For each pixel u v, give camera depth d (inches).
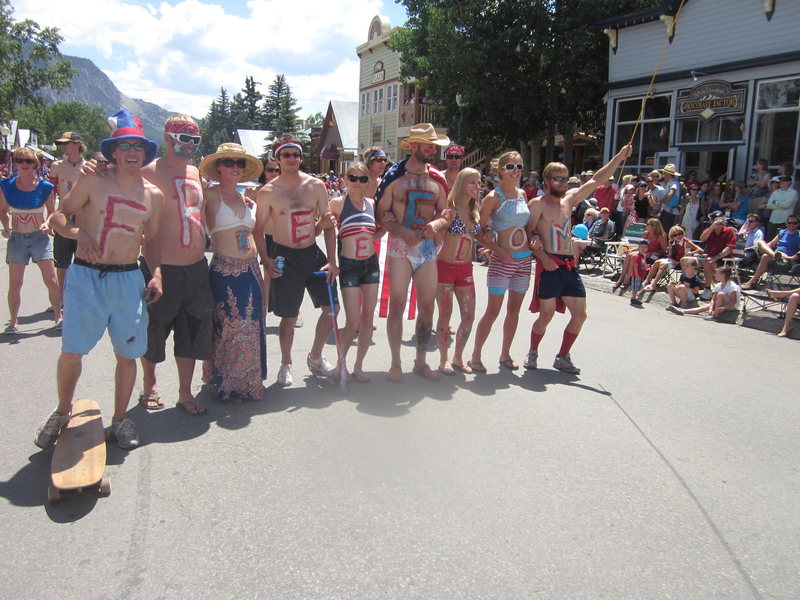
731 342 284.0
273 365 224.1
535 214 214.8
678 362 246.1
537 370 228.2
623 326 309.6
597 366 236.1
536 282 222.4
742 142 538.6
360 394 195.8
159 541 115.2
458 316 317.1
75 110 5201.8
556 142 955.3
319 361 211.5
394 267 197.8
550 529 123.6
